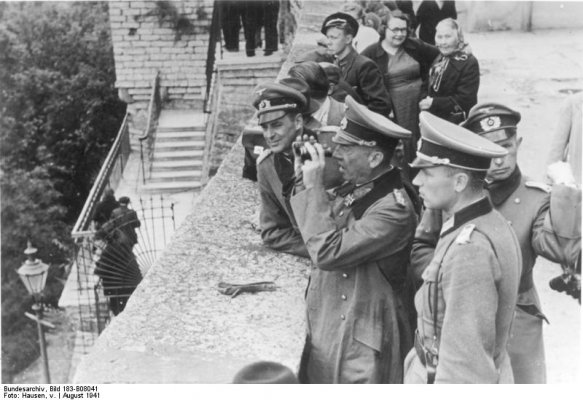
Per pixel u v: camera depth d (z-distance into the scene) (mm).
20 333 15336
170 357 3004
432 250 3318
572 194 3096
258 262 3740
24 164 22031
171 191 16875
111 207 12070
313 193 3104
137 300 3426
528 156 6645
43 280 9102
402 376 3229
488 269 2592
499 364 2783
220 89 14641
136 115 18188
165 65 18031
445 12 8453
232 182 4707
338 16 5449
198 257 3779
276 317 3291
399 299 3229
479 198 2729
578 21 9711
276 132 3512
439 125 2752
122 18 17672
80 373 2893
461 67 5723
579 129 4926
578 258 3150
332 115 4059
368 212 3090
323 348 3213
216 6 16500
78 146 22406
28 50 22516
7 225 20812
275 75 14602
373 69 5512
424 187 2760
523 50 9266
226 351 3053
